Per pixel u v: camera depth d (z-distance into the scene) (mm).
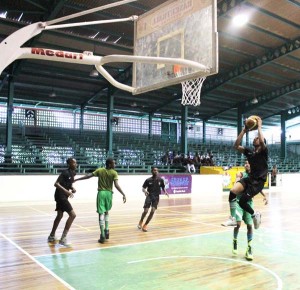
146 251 6250
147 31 4879
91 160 19656
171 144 27922
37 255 5910
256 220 5672
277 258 5840
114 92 21594
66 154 19750
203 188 20344
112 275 4871
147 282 4594
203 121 31375
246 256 5770
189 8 4277
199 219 10266
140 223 8484
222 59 19656
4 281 4590
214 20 3906
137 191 17688
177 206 13867
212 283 4578
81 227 8695
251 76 22359
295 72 21938
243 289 4367
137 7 13891
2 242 6922
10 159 16922
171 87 23156
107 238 7172
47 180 15328
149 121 28594
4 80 18469
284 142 30297
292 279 4762
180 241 7121
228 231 8297
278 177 25188
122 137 26594
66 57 3141
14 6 13328
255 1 14250
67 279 4684
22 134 21734
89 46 16828
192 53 4137
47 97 23859
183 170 21375
